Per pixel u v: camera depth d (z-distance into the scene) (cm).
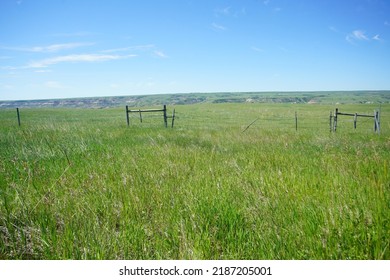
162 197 440
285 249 286
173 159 724
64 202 404
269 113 5875
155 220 365
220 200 410
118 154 788
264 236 310
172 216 375
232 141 1138
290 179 508
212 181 516
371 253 272
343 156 762
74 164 648
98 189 476
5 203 374
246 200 411
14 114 4984
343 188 443
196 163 678
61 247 298
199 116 4919
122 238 315
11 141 1029
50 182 500
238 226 340
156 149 876
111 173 571
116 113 5856
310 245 283
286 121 3781
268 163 675
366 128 2517
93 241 307
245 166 640
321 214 338
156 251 298
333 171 564
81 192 460
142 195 448
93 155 765
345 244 286
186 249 287
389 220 310
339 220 318
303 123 3419
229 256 283
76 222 353
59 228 355
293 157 757
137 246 304
